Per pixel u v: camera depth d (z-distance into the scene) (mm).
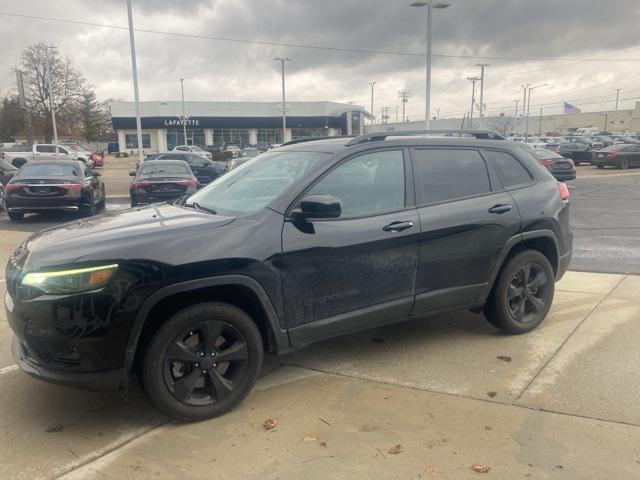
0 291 6488
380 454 3113
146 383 3320
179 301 3463
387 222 4051
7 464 3066
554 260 5180
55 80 62656
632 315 5422
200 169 26125
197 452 3168
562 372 4145
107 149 88188
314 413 3596
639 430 3330
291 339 3760
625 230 10805
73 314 3131
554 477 2893
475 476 2908
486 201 4594
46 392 3926
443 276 4371
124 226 3701
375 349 4676
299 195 3807
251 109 76125
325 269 3803
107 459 3107
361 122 80188
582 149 35688
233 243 3486
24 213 14102
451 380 4055
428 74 27906
